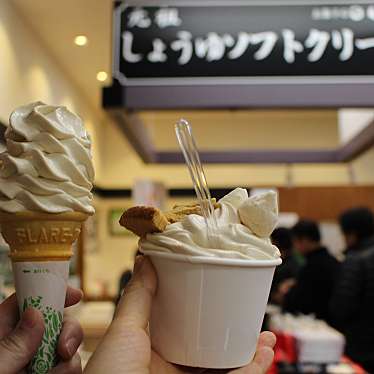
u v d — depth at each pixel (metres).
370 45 1.48
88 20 2.52
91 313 2.59
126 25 1.52
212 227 0.64
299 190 4.68
